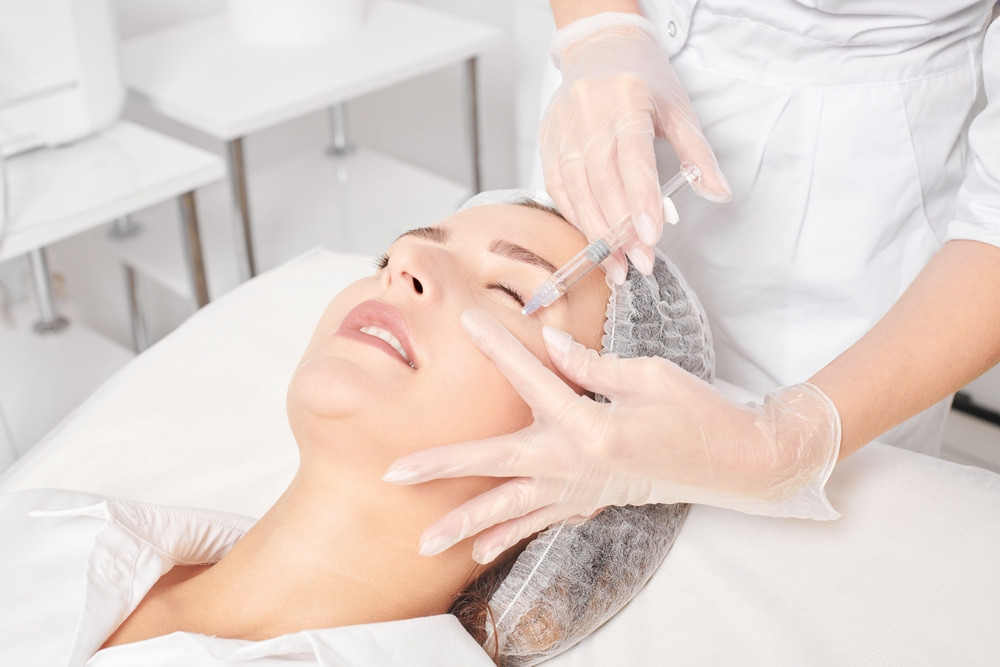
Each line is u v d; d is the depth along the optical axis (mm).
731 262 1370
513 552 1096
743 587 1083
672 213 1053
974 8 1224
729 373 1474
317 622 981
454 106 3133
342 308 1068
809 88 1248
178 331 1504
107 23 1874
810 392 1001
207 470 1303
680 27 1293
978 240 1052
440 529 896
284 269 1604
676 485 967
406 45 2260
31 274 2334
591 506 980
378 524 976
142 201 1821
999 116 1045
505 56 2988
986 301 1018
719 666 1019
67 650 970
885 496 1135
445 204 2543
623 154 1083
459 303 999
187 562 1084
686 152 1150
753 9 1225
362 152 2811
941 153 1275
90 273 2520
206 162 1918
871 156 1262
